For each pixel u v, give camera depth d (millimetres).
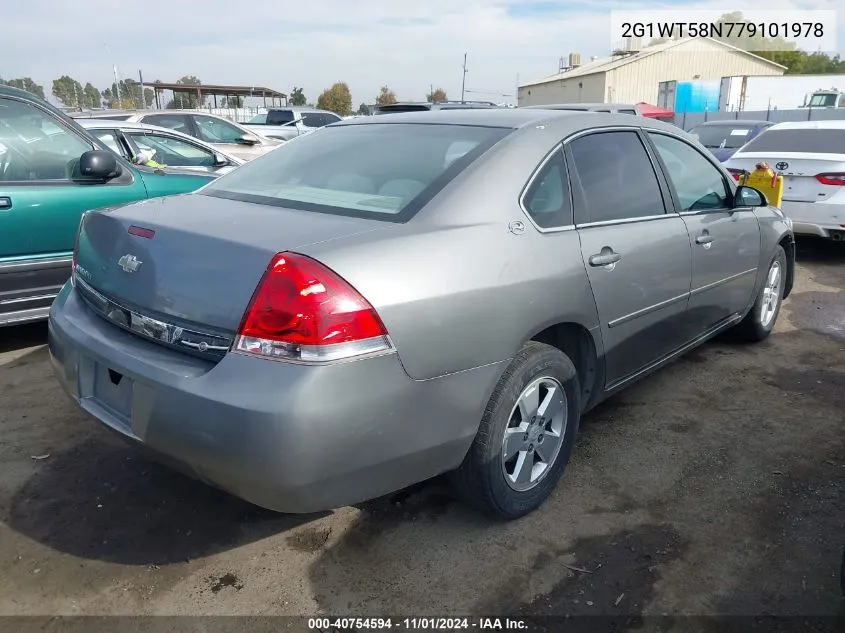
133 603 2412
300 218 2529
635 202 3354
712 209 3979
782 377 4402
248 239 2283
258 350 2107
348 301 2117
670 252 3457
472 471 2637
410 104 14359
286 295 2082
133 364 2330
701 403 4012
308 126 18516
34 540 2736
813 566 2605
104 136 6816
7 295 4395
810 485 3148
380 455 2242
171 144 7449
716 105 35469
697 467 3303
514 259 2588
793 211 7523
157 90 27172
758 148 8508
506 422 2637
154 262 2410
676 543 2736
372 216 2525
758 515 2920
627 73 44438
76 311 2781
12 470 3227
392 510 2949
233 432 2076
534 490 2887
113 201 4859
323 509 2244
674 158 3781
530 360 2688
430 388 2324
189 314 2264
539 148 2916
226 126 11680
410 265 2291
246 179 3201
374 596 2457
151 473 3223
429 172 2760
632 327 3287
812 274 7254
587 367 3115
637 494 3078
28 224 4434
